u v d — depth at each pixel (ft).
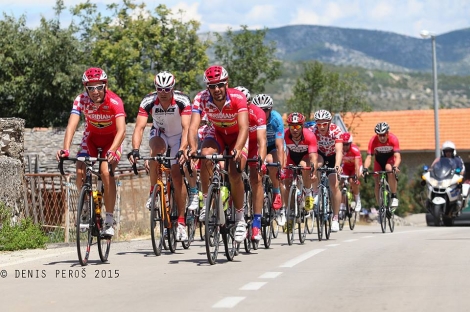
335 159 88.53
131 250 66.28
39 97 234.58
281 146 69.97
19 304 38.32
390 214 102.47
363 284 43.42
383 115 325.21
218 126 56.95
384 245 69.92
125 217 98.37
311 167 76.07
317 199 79.51
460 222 149.59
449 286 42.37
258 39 311.06
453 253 59.82
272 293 40.40
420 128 311.88
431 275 46.78
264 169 63.57
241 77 309.42
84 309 36.58
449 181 139.74
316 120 87.45
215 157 54.19
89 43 273.95
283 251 64.75
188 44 300.81
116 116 55.98
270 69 313.73
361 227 126.11
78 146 167.73
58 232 89.45
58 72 229.25
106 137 58.29
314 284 43.60
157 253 60.70
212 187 53.67
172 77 61.11
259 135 59.57
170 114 62.23
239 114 54.95
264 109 69.41
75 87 231.91
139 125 61.93
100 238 55.31
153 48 294.66
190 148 55.42
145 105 62.34
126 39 280.31
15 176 85.35
